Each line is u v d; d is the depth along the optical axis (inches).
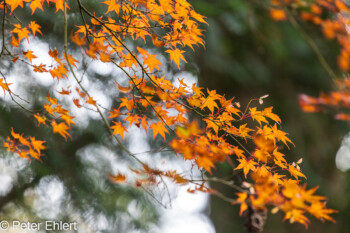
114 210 283.0
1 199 263.6
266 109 99.0
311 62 278.7
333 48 271.9
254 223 110.1
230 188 261.9
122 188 288.7
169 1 97.6
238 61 271.6
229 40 270.2
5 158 245.4
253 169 98.0
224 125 101.7
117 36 105.5
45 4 242.7
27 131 248.1
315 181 267.3
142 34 105.6
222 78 278.2
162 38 101.3
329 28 154.8
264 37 259.8
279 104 282.8
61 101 257.3
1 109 240.2
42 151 256.8
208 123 101.6
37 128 253.3
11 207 276.8
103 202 279.0
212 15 251.6
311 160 280.7
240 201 80.3
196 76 295.3
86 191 275.4
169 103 99.8
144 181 90.3
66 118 103.7
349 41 150.2
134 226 292.4
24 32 108.4
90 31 101.7
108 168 285.4
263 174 97.7
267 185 78.4
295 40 272.4
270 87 282.4
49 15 245.1
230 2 252.2
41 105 249.0
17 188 263.9
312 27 239.0
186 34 100.0
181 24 100.9
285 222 254.8
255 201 79.0
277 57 276.4
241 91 277.3
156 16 101.4
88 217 277.9
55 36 254.5
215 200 270.7
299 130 281.6
